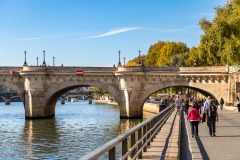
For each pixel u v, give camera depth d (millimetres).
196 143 22984
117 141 9289
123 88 83375
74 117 93062
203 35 56406
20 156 39875
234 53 46750
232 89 79312
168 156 15086
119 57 83750
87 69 83875
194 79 83750
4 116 99312
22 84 85062
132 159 12086
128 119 82250
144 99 83938
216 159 17000
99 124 73312
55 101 94500
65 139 52719
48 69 83812
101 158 29984
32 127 68562
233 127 34125
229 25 47094
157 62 145625
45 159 38062
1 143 49344
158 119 26250
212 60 59219
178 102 50531
